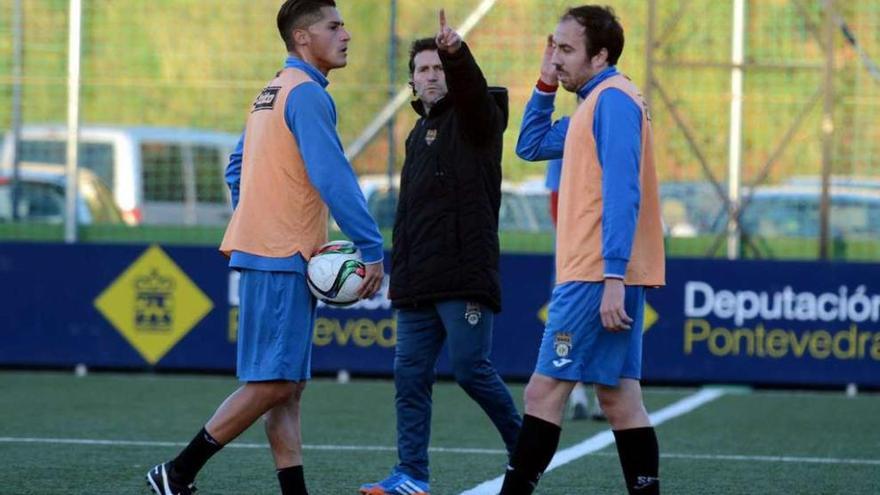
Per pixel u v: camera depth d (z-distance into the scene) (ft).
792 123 150.20
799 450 102.58
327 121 67.67
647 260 66.23
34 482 83.30
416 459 78.74
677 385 147.13
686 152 150.82
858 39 150.41
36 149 152.46
